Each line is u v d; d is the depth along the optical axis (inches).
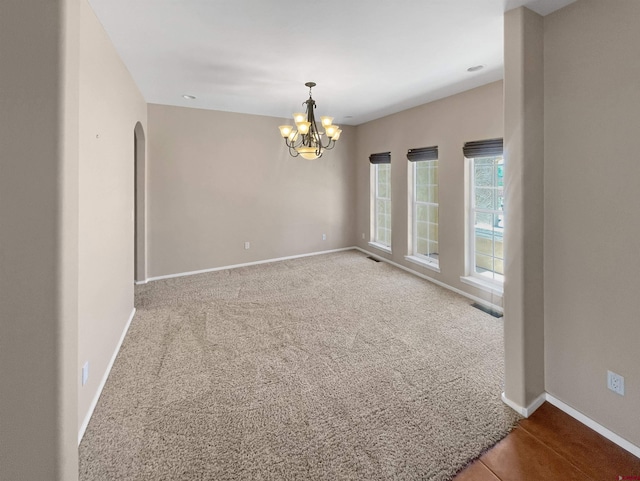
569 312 78.0
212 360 105.0
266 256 232.5
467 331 125.3
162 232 193.5
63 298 45.7
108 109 98.6
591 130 71.4
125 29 94.3
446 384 91.7
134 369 99.7
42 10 43.5
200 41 102.7
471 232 163.6
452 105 165.3
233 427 75.5
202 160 202.5
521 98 76.3
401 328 128.1
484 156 148.3
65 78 44.9
